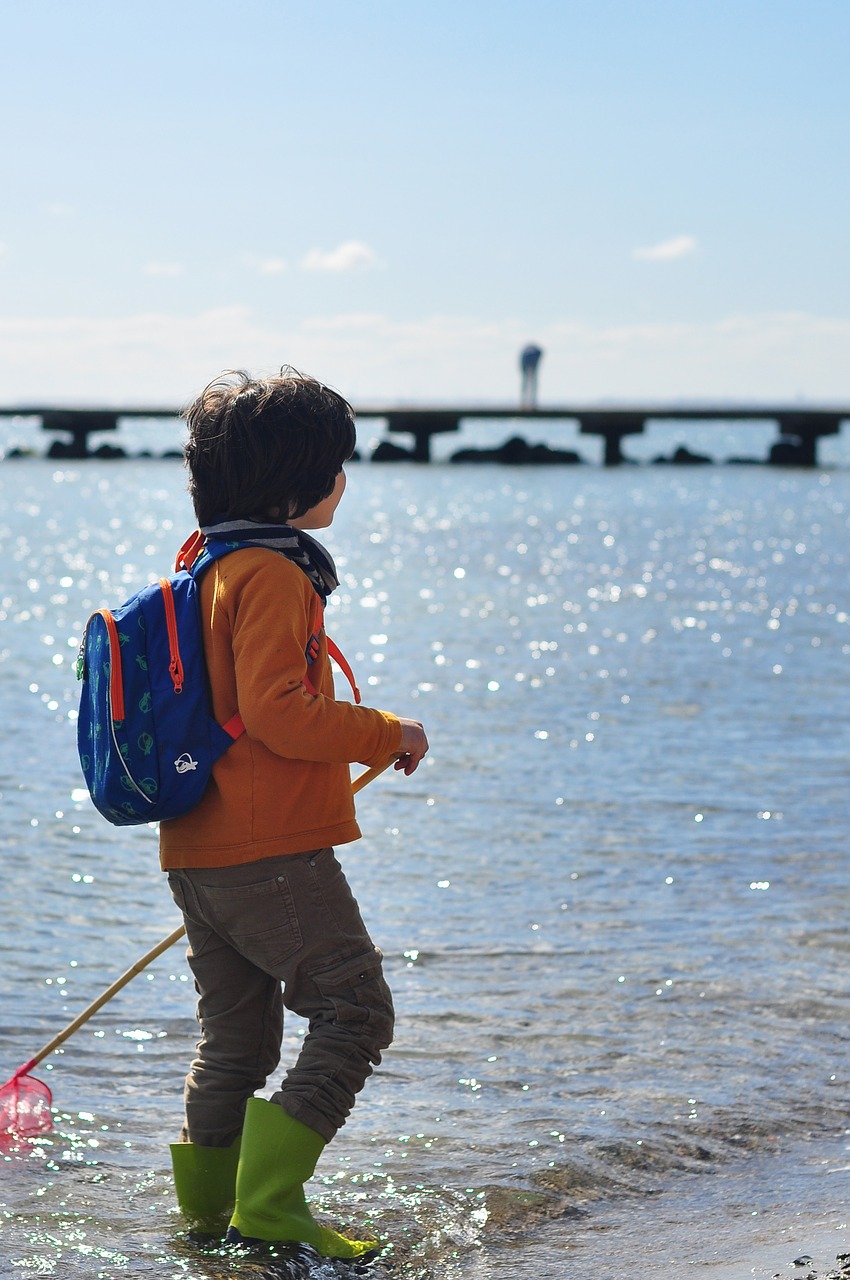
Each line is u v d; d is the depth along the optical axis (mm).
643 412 54250
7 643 11477
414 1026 3682
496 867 5293
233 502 2490
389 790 6621
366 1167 2848
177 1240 2496
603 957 4250
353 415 2586
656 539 25266
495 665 10711
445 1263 2424
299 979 2463
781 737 7938
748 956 4258
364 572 18938
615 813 6176
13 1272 2328
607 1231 2570
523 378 73125
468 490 42062
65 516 30234
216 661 2430
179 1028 3686
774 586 17266
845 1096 3232
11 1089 3000
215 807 2430
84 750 2504
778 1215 2615
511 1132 3023
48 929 4480
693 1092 3248
